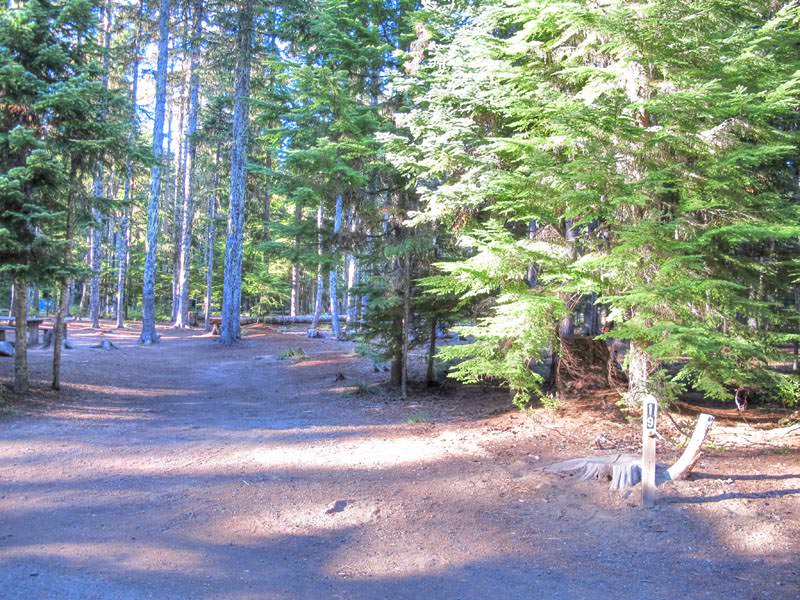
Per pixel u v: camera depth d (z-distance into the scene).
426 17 11.71
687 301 7.79
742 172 8.39
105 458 8.07
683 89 7.90
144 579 4.47
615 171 7.75
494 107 9.66
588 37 8.45
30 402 11.53
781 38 8.60
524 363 8.66
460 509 6.12
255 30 24.94
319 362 20.47
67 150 11.58
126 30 28.84
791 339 8.48
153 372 18.42
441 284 8.73
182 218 44.38
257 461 8.05
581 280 8.03
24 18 10.52
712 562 4.78
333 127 12.59
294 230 13.70
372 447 8.84
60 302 13.13
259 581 4.54
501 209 9.00
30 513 5.85
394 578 4.64
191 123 34.66
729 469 7.01
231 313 26.81
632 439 8.62
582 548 5.17
